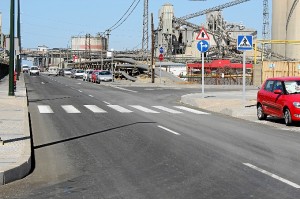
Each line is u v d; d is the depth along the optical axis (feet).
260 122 59.88
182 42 417.49
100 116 63.87
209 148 37.55
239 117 66.03
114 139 42.42
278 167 29.81
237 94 111.96
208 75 243.40
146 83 193.36
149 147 37.96
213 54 381.19
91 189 24.04
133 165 30.53
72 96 106.42
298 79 58.39
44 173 28.22
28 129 44.14
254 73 174.70
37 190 23.95
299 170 28.91
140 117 63.36
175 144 39.63
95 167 29.91
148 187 24.36
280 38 374.22
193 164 30.81
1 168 26.22
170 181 25.76
